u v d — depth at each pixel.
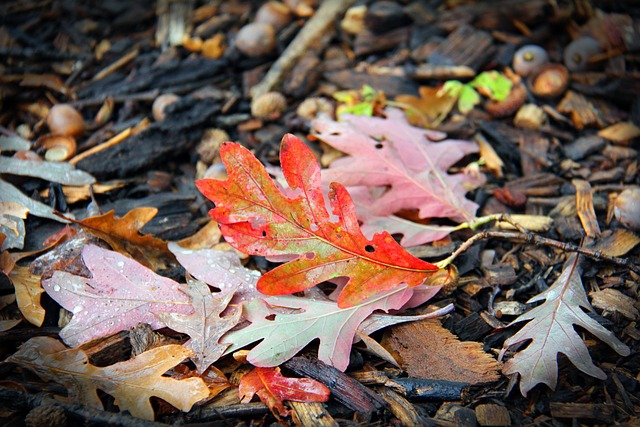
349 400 0.47
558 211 0.54
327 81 0.61
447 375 0.48
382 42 0.63
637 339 0.49
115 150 0.57
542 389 0.48
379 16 0.63
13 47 0.62
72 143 0.57
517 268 0.52
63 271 0.50
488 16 0.63
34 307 0.49
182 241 0.53
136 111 0.60
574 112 0.58
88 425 0.46
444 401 0.48
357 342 0.49
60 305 0.50
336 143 0.54
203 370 0.47
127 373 0.47
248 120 0.59
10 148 0.56
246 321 0.49
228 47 0.63
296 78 0.61
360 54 0.63
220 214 0.48
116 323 0.49
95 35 0.64
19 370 0.48
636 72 0.59
